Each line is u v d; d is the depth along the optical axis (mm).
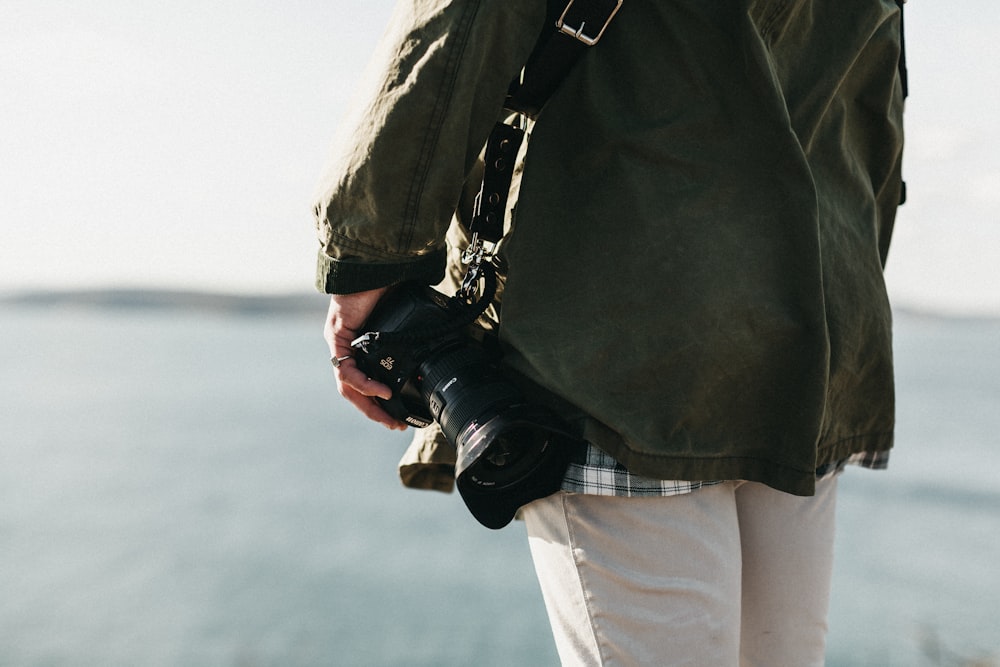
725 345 1181
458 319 1318
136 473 52656
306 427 71875
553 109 1276
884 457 1443
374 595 25406
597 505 1222
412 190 1213
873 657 17203
